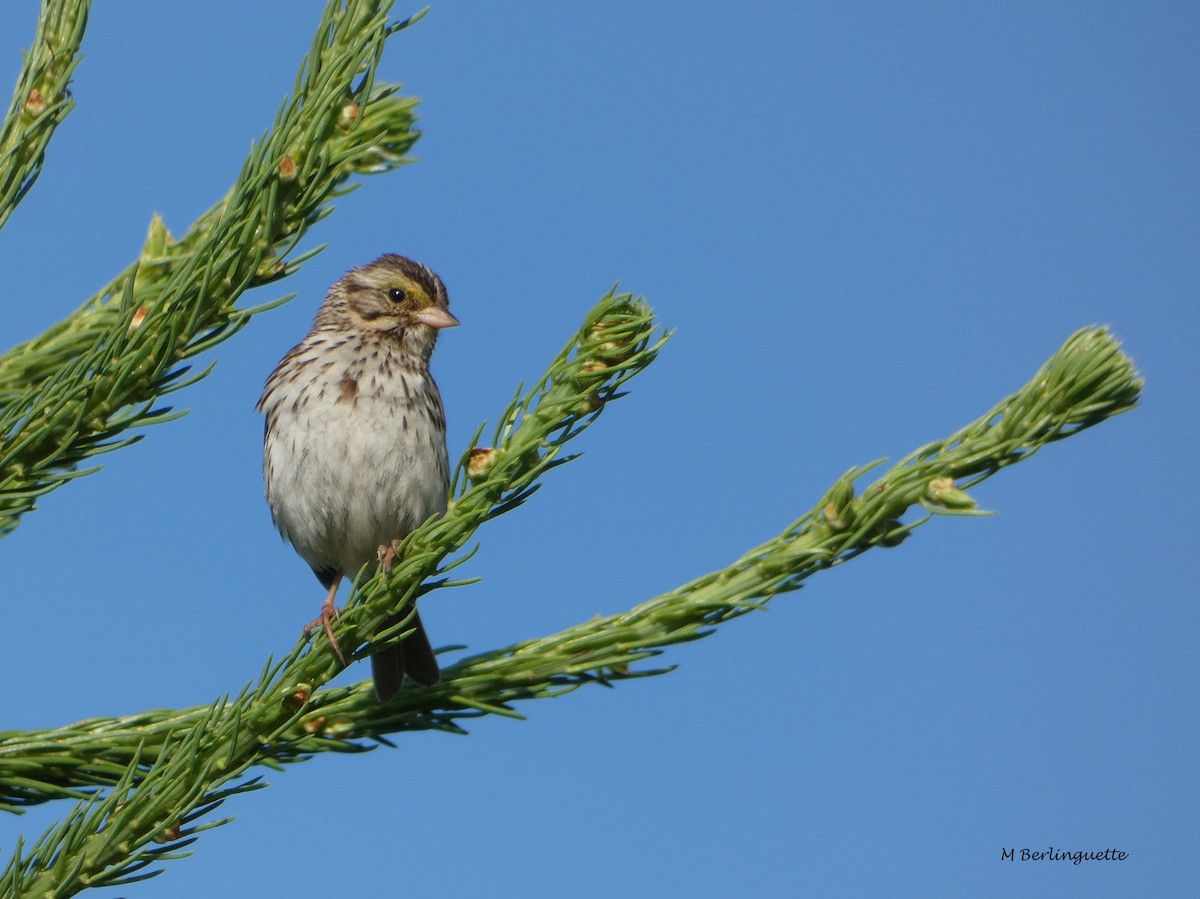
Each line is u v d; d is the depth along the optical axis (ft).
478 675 23.04
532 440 22.79
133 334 20.89
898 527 21.36
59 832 19.17
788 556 21.81
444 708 23.25
